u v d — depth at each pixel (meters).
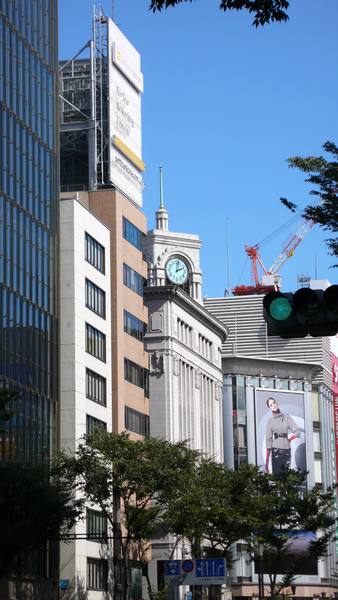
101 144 119.00
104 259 106.62
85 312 99.62
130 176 123.44
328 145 32.22
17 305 86.25
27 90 91.81
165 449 81.75
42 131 94.44
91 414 99.19
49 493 62.41
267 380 190.38
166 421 134.25
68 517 65.56
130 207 116.62
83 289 99.62
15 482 60.22
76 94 122.38
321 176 31.66
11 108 88.06
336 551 196.75
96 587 97.44
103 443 81.06
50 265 94.19
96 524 98.38
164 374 135.38
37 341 89.88
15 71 89.25
